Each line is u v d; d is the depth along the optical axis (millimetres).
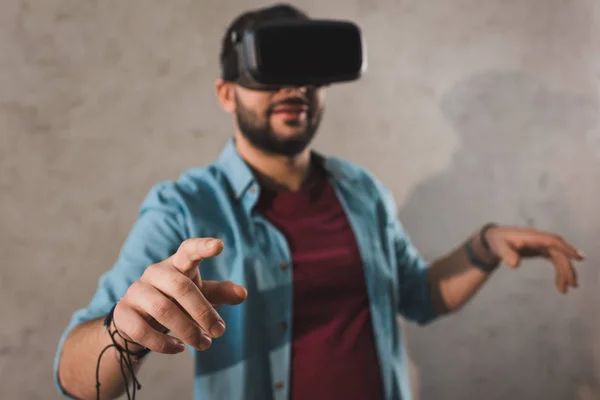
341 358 913
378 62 1449
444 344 1528
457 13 1496
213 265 899
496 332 1565
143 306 527
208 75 1355
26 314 1276
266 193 982
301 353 907
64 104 1278
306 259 939
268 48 810
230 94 1018
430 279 1123
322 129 1417
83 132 1291
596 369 1617
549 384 1601
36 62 1261
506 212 1544
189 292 518
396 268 1124
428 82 1482
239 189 956
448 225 1509
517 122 1544
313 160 1064
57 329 1293
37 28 1259
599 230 1611
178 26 1335
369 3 1439
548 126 1564
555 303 1603
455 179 1510
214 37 1356
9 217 1259
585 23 1577
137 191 1323
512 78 1536
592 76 1585
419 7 1472
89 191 1300
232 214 939
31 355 1281
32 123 1263
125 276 828
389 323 998
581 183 1593
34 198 1271
